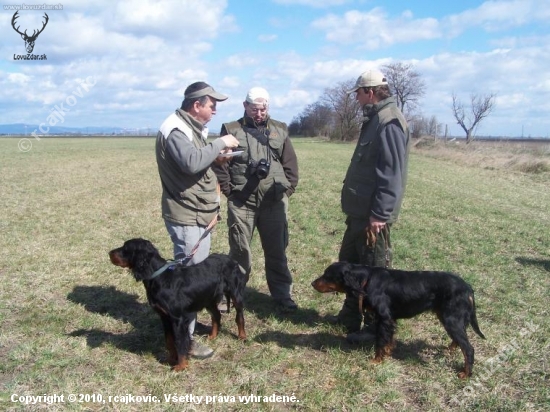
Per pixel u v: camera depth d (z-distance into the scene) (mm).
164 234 9250
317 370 4332
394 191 4406
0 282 6312
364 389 4020
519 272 7270
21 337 4812
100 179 18922
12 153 33750
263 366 4359
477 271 7281
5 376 4113
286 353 4637
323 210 12180
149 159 30797
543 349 4730
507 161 29125
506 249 8711
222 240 8938
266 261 5758
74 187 16188
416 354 4660
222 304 5789
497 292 6375
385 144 4387
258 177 5285
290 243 8789
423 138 53219
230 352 4633
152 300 4168
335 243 8898
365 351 4672
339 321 5199
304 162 29734
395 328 4457
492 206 13977
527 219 12008
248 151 5352
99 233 9219
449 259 7984
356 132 73375
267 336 4992
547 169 25531
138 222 10391
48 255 7594
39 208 11828
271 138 5410
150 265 4141
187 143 4203
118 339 4832
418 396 3959
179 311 4195
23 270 6828
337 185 17922
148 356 4488
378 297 4383
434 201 14273
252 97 5270
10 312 5422
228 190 5348
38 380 4031
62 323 5152
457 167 28562
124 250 4191
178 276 4234
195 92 4312
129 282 6422
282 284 5738
